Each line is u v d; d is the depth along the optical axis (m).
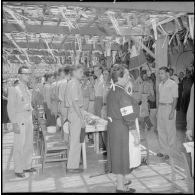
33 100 8.95
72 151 4.61
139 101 8.49
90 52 9.27
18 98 4.39
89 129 4.77
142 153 5.18
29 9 5.44
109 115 3.66
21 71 4.49
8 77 10.72
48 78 9.00
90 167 4.93
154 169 4.71
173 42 8.38
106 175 4.50
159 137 5.37
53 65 11.47
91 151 5.98
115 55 8.68
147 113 8.41
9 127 8.31
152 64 8.77
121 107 3.47
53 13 5.71
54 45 8.86
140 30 6.77
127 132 3.58
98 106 7.51
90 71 8.48
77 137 4.57
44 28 6.30
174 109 5.05
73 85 4.53
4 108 8.03
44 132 4.71
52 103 8.06
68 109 4.61
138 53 7.62
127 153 3.59
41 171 4.77
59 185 4.11
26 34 7.46
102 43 8.55
